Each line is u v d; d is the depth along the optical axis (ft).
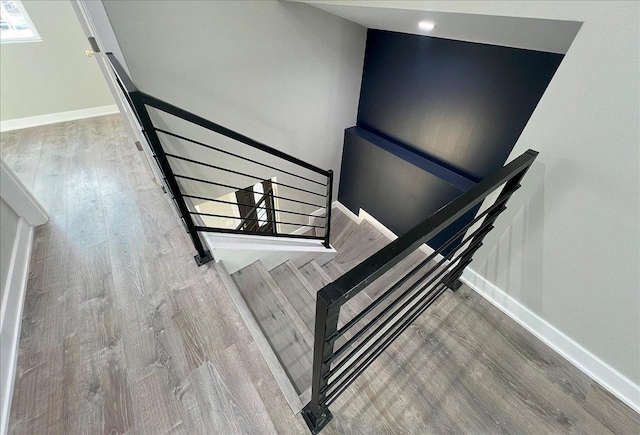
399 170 9.23
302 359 4.87
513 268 4.79
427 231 2.30
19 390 3.71
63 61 11.50
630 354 3.86
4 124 11.25
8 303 4.30
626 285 3.57
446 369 4.38
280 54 7.40
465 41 6.59
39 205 6.12
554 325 4.57
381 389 4.11
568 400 4.09
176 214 6.61
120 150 9.50
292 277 7.18
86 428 3.44
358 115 10.54
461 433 3.74
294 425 3.58
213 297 4.94
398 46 8.10
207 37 6.09
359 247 10.87
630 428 3.85
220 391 3.81
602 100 3.01
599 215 3.50
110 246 5.77
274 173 9.75
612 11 2.62
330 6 5.77
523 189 4.15
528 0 2.94
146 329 4.43
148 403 3.67
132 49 5.40
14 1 9.98
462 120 7.48
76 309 4.64
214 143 7.66
